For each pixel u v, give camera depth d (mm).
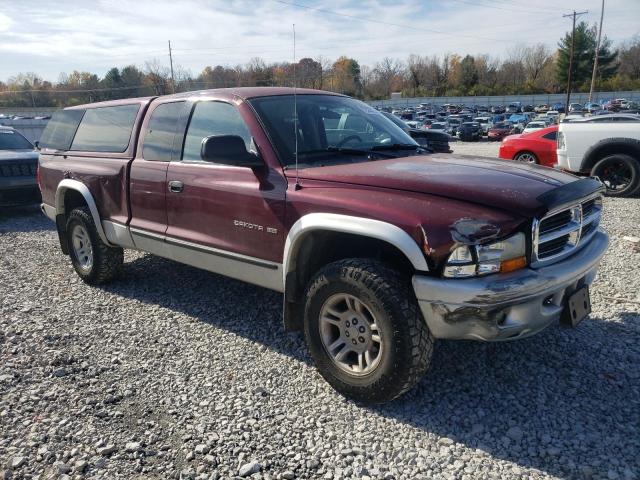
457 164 3533
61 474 2697
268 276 3680
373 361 3096
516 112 62125
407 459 2744
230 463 2754
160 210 4453
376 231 2908
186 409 3252
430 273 2795
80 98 87500
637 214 8312
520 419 3039
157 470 2717
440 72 96562
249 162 3551
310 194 3301
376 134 4250
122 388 3510
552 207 2838
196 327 4453
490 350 3834
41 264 6574
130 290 5410
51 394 3441
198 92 4379
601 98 73125
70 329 4480
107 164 5000
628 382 3379
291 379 3564
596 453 2729
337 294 3158
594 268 3324
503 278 2746
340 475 2646
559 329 4137
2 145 10516
